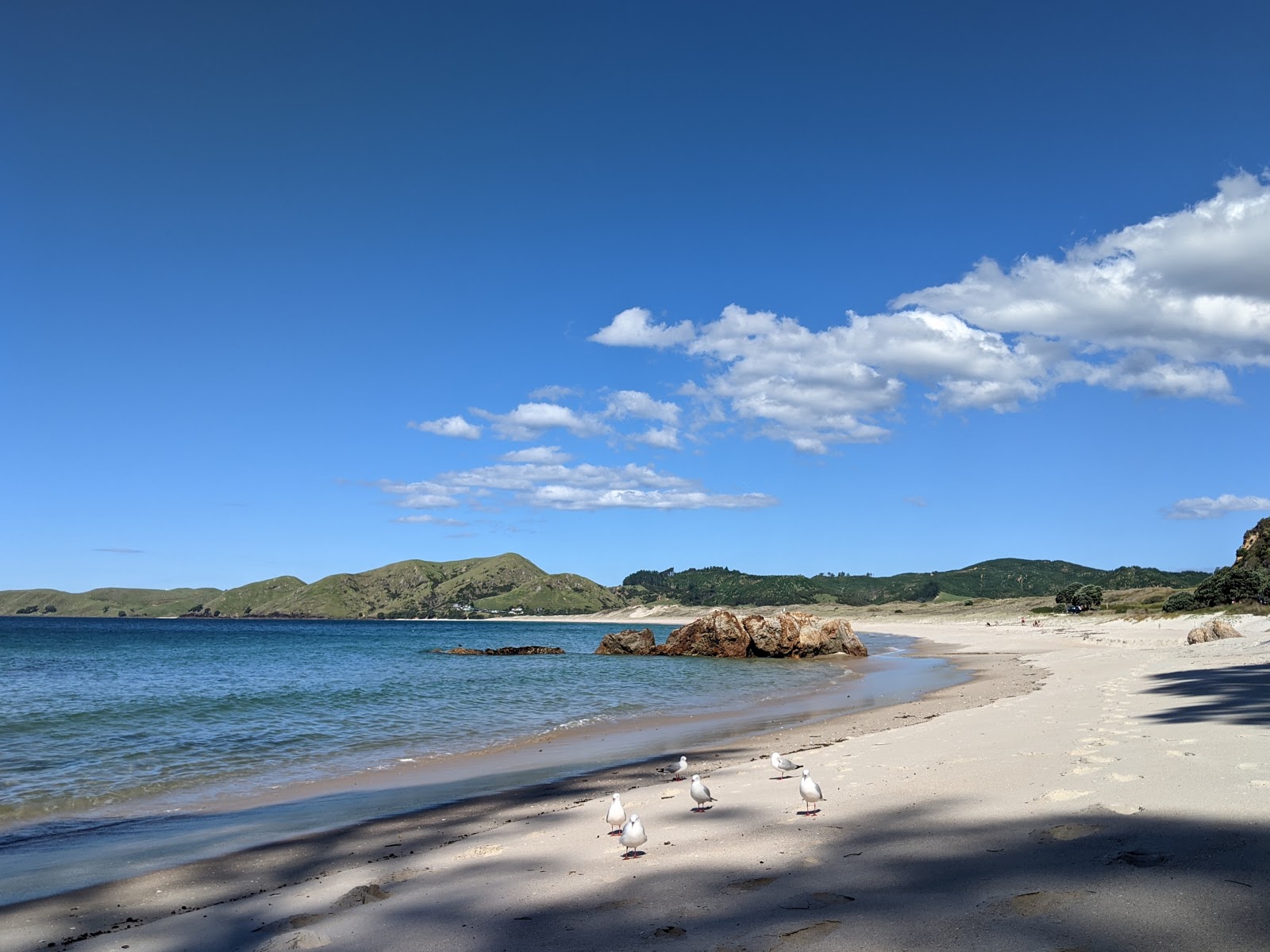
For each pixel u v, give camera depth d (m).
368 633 164.62
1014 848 7.94
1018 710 20.30
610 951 6.33
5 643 97.69
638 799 13.30
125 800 15.62
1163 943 5.32
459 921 7.56
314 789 16.61
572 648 111.62
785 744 19.42
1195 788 9.32
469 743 22.41
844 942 5.98
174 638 120.56
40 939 8.42
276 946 7.41
